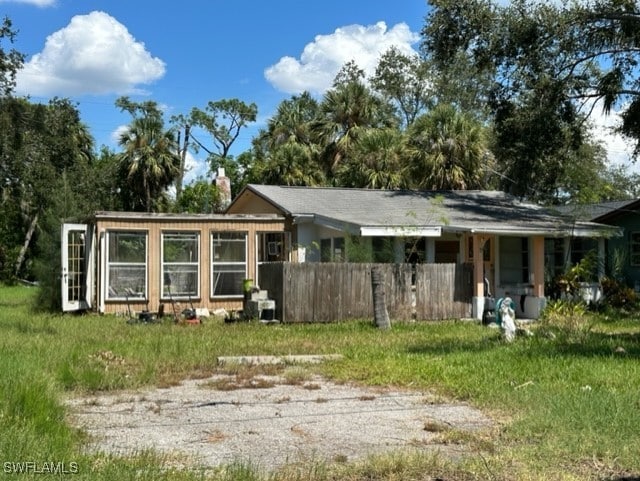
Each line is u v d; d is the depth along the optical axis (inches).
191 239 773.9
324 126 1384.1
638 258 922.7
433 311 703.1
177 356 438.0
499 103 941.2
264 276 702.5
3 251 1636.3
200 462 219.0
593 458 223.3
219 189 1310.3
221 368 405.4
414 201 881.5
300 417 286.4
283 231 805.9
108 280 738.2
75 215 834.2
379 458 219.6
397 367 398.0
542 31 869.2
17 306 886.4
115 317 707.4
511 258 856.3
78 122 1475.1
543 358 419.5
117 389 343.6
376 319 634.2
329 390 345.7
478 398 317.4
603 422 263.3
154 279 755.4
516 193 1256.2
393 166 1189.7
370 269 693.3
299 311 666.8
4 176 912.3
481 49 906.7
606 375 363.3
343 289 685.3
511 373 372.8
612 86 900.6
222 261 786.2
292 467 214.2
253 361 426.6
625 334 565.3
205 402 315.3
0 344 445.4
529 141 933.2
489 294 762.8
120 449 231.9
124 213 745.0
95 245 746.2
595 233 772.0
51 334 541.6
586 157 1362.0
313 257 810.2
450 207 848.9
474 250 720.3
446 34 900.6
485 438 250.8
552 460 221.1
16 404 253.0
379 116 1444.4
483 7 877.8
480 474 206.8
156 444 241.3
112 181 1535.4
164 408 301.9
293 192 890.1
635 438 243.3
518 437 250.7
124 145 1568.7
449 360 418.9
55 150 1031.6
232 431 262.5
